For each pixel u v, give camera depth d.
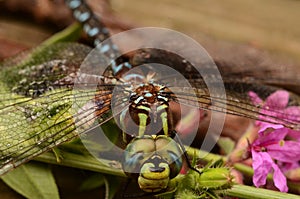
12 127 0.18
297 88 0.21
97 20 0.23
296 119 0.19
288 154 0.19
